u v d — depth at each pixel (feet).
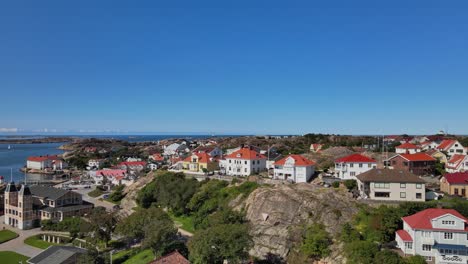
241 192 336.70
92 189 591.78
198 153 515.09
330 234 242.99
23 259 284.61
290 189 301.43
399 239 215.92
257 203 295.89
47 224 372.58
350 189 312.29
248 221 287.28
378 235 225.56
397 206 254.68
